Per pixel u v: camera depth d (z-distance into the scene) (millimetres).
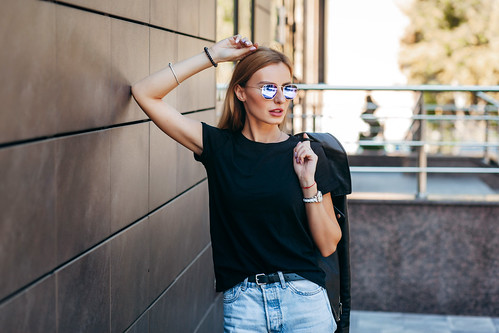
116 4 2748
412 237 6910
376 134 11672
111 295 2805
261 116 2639
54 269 2250
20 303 2002
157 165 3451
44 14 2113
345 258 3016
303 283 2596
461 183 9102
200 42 4395
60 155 2260
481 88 6367
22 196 1997
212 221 2693
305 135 2746
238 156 2639
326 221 2633
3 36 1864
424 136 7105
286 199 2570
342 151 2742
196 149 2736
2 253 1890
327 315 2637
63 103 2271
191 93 4164
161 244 3568
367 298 7008
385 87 6449
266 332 2586
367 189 8523
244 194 2570
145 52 3168
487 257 6836
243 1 6969
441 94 21844
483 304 6871
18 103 1956
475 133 14719
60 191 2270
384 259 6965
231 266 2627
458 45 21859
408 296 6957
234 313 2617
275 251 2604
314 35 11570
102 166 2654
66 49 2285
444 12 21953
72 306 2404
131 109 2990
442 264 6895
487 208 6797
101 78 2609
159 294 3555
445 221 6863
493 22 21719
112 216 2791
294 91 2670
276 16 9492
